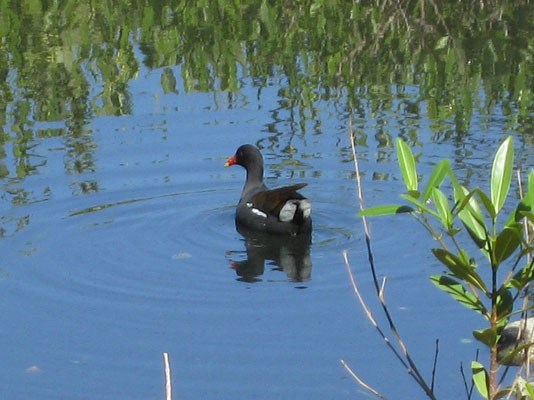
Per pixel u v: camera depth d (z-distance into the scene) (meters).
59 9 21.88
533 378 8.62
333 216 13.06
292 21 20.92
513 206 12.79
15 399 8.69
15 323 10.16
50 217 12.95
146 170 14.48
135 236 12.49
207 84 17.70
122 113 16.48
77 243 12.23
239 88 17.50
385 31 20.44
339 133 15.62
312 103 16.88
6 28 20.67
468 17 21.25
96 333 9.91
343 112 16.47
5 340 9.80
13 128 15.93
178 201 13.59
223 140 15.44
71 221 12.84
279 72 18.31
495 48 19.41
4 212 13.06
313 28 20.55
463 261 6.31
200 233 12.66
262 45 19.62
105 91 17.41
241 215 12.85
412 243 12.05
